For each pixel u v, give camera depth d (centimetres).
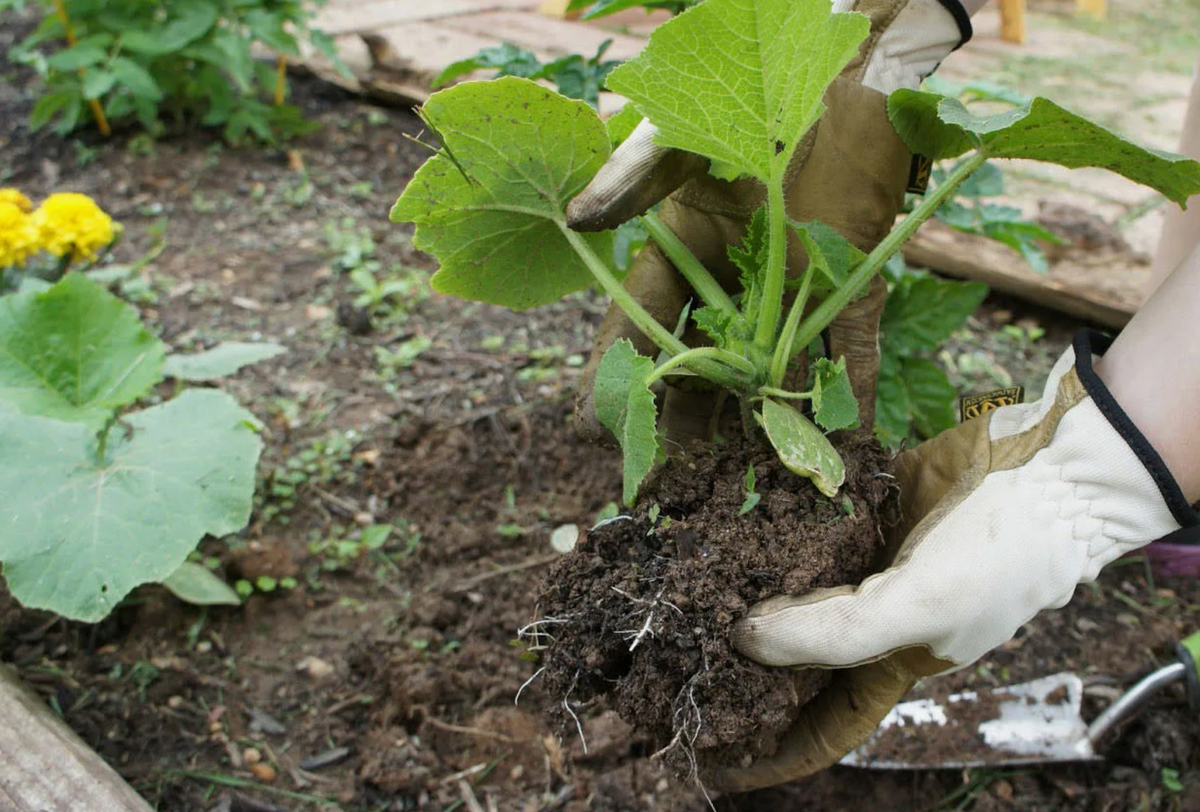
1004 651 95
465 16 206
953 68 191
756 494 70
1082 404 68
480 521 104
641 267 76
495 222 74
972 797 87
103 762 79
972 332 128
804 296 69
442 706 91
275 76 170
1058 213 129
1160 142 156
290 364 119
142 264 127
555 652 70
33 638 93
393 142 173
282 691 91
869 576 72
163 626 94
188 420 91
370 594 98
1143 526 68
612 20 206
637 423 65
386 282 133
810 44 61
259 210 152
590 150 70
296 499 105
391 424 112
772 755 76
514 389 116
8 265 101
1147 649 95
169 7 162
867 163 74
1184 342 67
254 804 85
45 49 199
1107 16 233
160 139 169
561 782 87
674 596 67
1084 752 87
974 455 72
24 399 88
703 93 63
